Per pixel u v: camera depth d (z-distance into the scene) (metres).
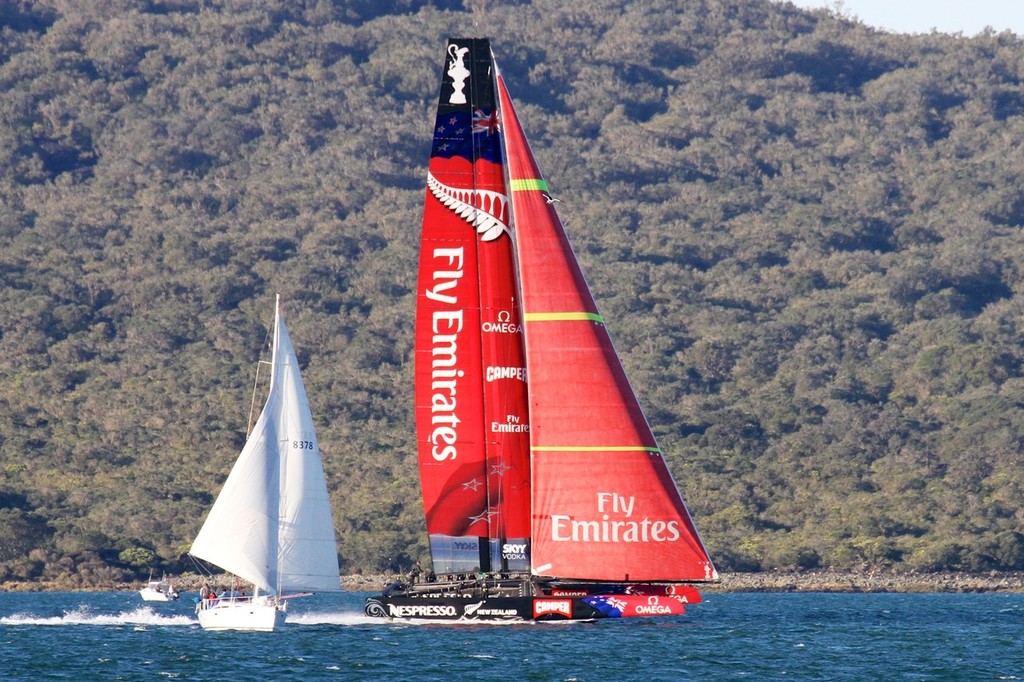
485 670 186.75
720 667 194.00
